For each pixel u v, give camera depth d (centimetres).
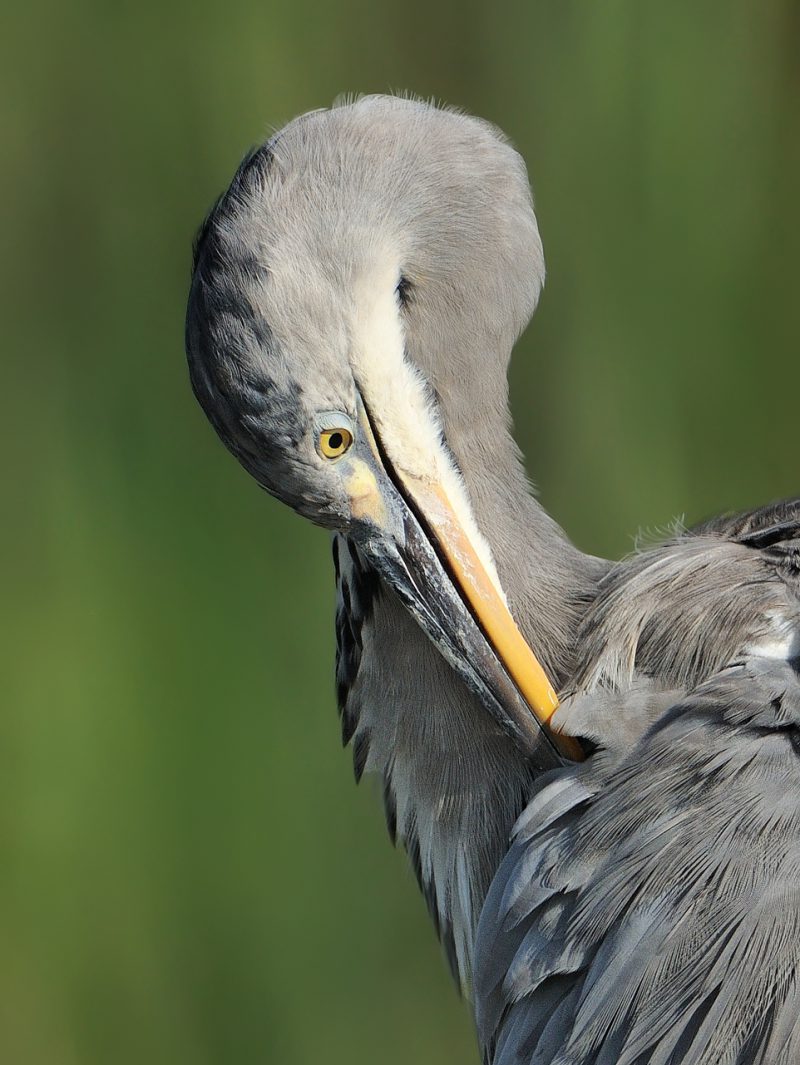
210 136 1070
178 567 1021
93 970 1008
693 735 514
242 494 1024
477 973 549
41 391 1059
